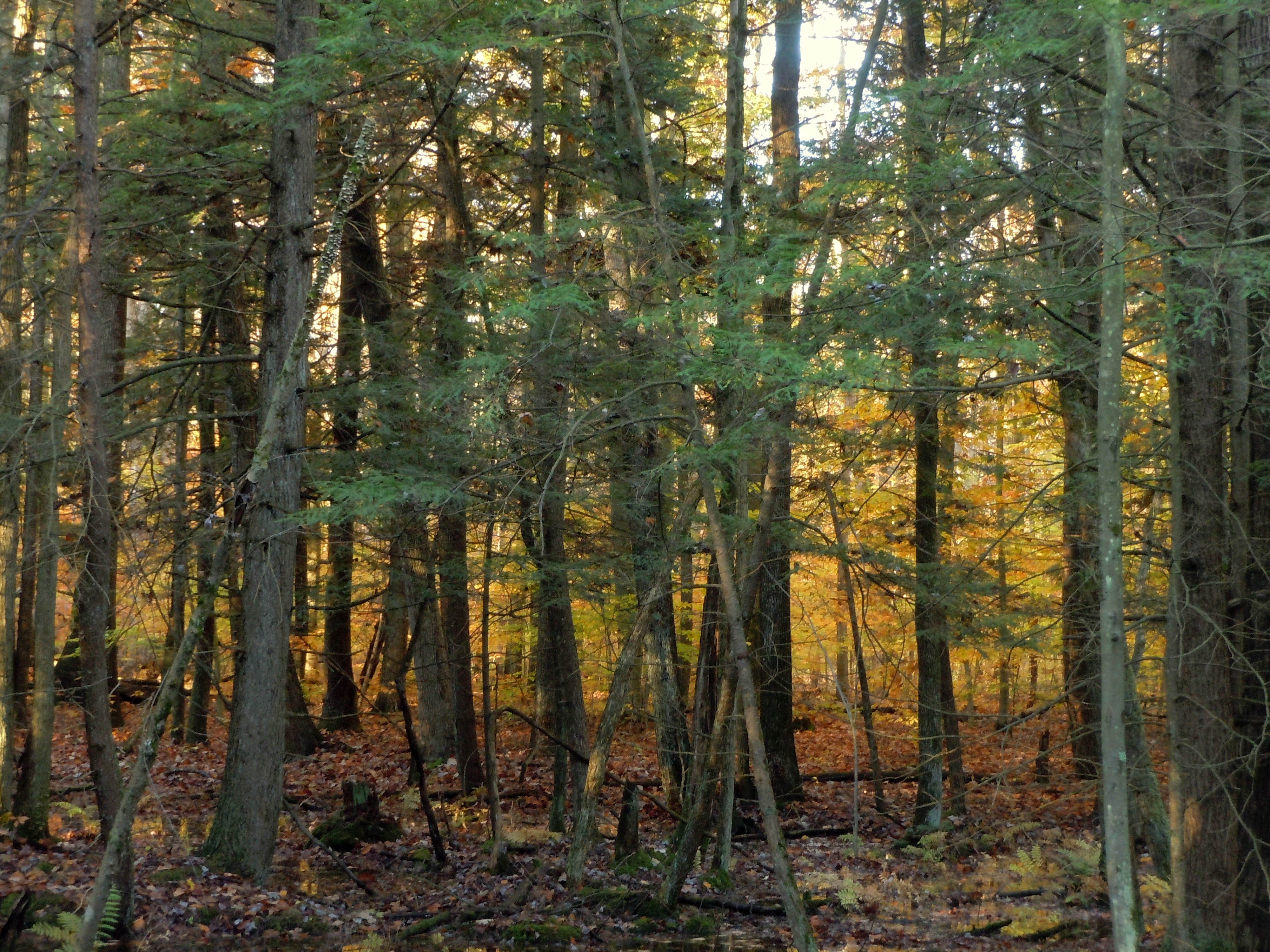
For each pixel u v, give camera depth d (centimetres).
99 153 1272
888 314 764
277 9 1132
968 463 1448
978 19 921
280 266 1128
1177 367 743
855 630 1343
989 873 1253
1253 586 806
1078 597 1088
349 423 1408
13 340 1077
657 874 1191
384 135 1413
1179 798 780
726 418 922
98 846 1066
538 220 1384
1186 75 782
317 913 998
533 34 981
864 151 817
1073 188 802
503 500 1009
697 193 1393
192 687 1934
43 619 1080
